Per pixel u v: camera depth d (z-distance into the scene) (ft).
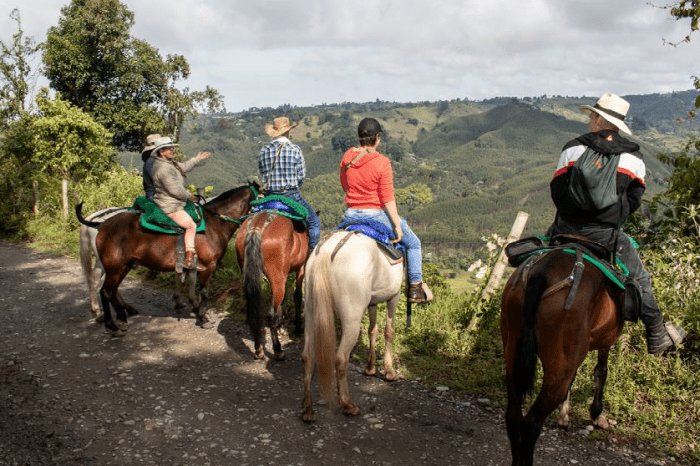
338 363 15.49
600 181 11.61
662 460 13.84
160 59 103.09
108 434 14.58
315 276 14.79
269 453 13.85
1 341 21.95
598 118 12.51
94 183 56.18
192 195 22.38
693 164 24.90
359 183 16.17
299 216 20.39
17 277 34.22
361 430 15.16
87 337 22.58
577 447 14.39
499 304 22.39
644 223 25.72
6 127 63.77
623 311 12.59
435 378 18.88
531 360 10.34
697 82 25.17
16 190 58.03
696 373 17.24
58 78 97.45
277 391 17.63
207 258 23.00
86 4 94.73
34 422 15.12
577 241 12.25
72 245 44.06
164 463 13.28
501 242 22.97
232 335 22.99
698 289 19.52
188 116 107.55
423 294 18.44
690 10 21.03
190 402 16.60
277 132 20.86
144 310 26.63
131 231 21.56
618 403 16.17
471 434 15.11
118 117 98.02
